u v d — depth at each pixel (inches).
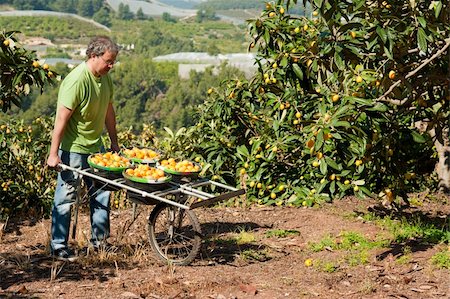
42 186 356.5
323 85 248.4
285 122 345.7
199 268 227.5
